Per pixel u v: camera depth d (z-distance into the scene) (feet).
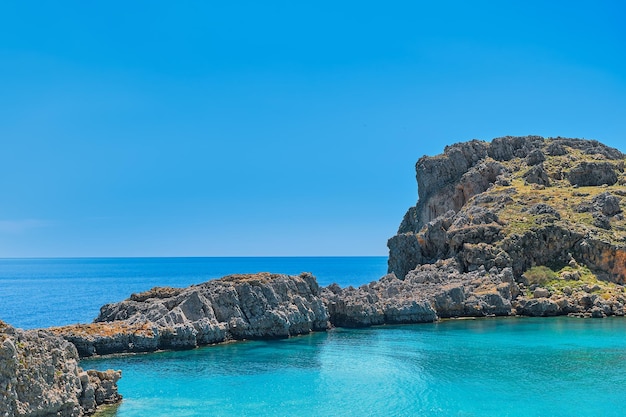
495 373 248.11
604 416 193.57
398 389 223.51
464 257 475.72
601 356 281.33
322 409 200.13
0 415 147.02
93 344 267.39
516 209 521.65
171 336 288.51
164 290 344.69
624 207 516.32
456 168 636.89
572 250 472.03
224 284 337.52
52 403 161.38
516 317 415.23
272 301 335.88
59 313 519.19
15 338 159.33
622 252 449.48
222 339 310.65
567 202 524.11
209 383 230.48
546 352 290.97
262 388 224.12
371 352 290.76
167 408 197.98
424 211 634.84
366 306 380.99
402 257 526.98
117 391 207.92
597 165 584.40
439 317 413.18
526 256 470.80
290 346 305.32
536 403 206.59
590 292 432.66
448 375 245.24
